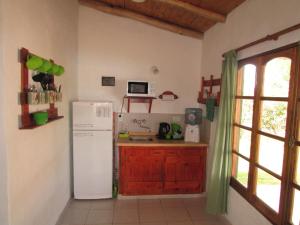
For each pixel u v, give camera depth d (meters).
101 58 3.77
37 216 2.07
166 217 3.00
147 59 3.87
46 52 2.26
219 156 2.73
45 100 2.10
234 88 2.63
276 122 2.05
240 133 2.69
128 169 3.38
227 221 2.81
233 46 2.79
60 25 2.72
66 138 3.08
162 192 3.49
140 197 3.48
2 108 1.50
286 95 1.92
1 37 1.47
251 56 2.38
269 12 2.09
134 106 3.89
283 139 1.90
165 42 3.89
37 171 2.06
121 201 3.39
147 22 3.73
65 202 3.08
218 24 3.23
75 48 3.52
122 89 3.84
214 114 3.30
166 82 3.94
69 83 3.18
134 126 3.91
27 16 1.83
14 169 1.64
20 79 1.72
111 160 3.34
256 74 2.29
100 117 3.25
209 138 3.49
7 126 1.54
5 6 1.49
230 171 2.76
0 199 1.55
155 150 3.38
